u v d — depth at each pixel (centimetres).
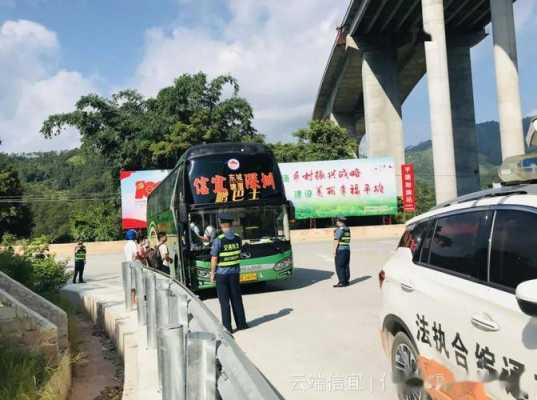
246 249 1172
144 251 1344
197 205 1170
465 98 4825
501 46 3231
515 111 3200
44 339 701
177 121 4422
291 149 4588
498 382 301
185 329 454
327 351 684
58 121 4431
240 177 1207
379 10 4266
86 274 2259
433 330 382
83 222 4262
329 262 1988
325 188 3772
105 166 4772
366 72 4753
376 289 1180
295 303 1066
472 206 380
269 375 600
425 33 3469
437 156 3359
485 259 342
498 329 302
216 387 301
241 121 4531
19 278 1141
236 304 839
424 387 398
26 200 5350
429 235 432
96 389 698
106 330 1013
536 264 298
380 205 3781
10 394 536
